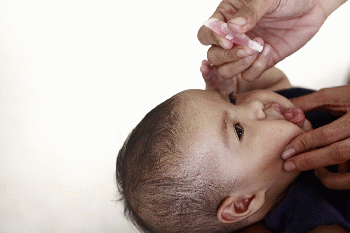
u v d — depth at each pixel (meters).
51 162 2.12
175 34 2.33
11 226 2.00
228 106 1.18
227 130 1.12
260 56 1.28
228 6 1.26
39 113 2.19
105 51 2.29
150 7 2.36
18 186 2.06
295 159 1.09
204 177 1.09
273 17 1.36
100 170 2.08
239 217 1.14
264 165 1.12
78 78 2.25
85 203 2.03
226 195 1.12
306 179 1.16
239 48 1.10
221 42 1.10
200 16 2.34
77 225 1.99
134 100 2.21
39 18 2.29
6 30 2.27
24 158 2.12
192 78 2.24
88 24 2.31
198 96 1.18
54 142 2.15
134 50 2.30
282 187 1.17
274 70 1.74
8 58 2.24
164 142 1.12
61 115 2.19
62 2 2.32
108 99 2.22
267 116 1.20
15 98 2.20
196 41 2.31
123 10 2.34
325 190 1.11
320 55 2.27
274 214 1.16
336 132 1.03
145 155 1.14
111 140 2.13
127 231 1.96
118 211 1.98
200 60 2.28
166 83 2.24
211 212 1.14
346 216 1.02
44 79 2.24
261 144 1.12
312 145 1.08
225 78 1.35
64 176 2.09
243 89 1.67
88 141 2.15
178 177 1.09
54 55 2.27
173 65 2.28
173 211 1.12
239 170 1.10
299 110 1.21
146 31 2.33
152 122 1.18
